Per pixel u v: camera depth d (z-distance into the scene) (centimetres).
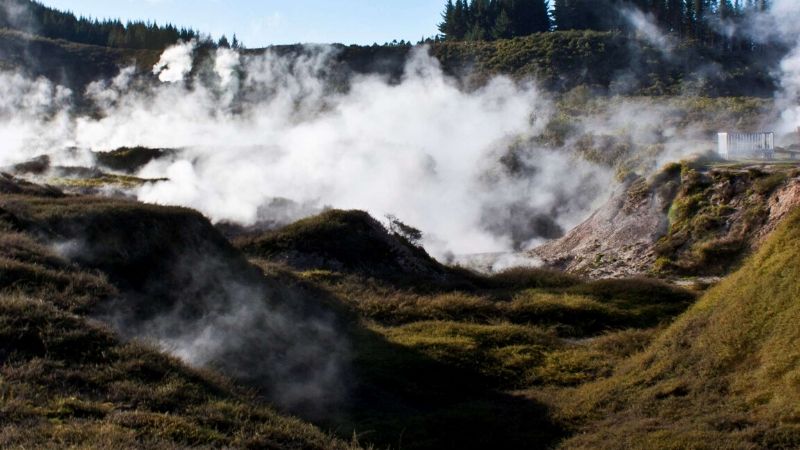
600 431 1083
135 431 805
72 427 782
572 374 1381
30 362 928
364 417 1169
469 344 1502
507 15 9044
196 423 880
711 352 1195
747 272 1310
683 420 1054
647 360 1286
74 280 1272
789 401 1000
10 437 734
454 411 1209
